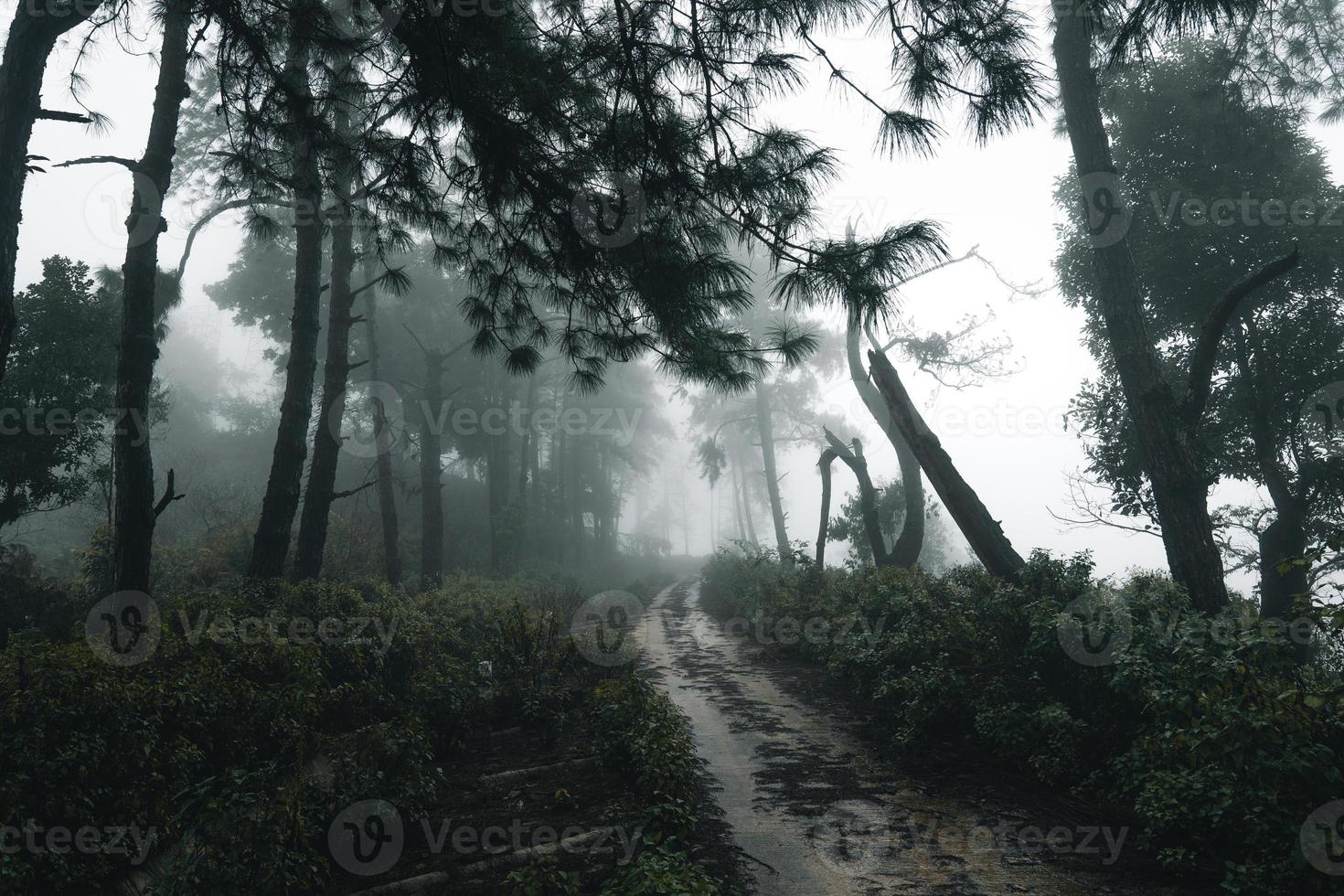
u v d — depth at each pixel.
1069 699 7.23
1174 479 10.20
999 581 9.03
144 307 9.80
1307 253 14.52
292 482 12.41
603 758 6.90
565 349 5.98
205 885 3.82
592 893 4.40
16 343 13.03
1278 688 4.82
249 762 5.39
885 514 25.12
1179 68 15.76
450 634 10.99
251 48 5.29
